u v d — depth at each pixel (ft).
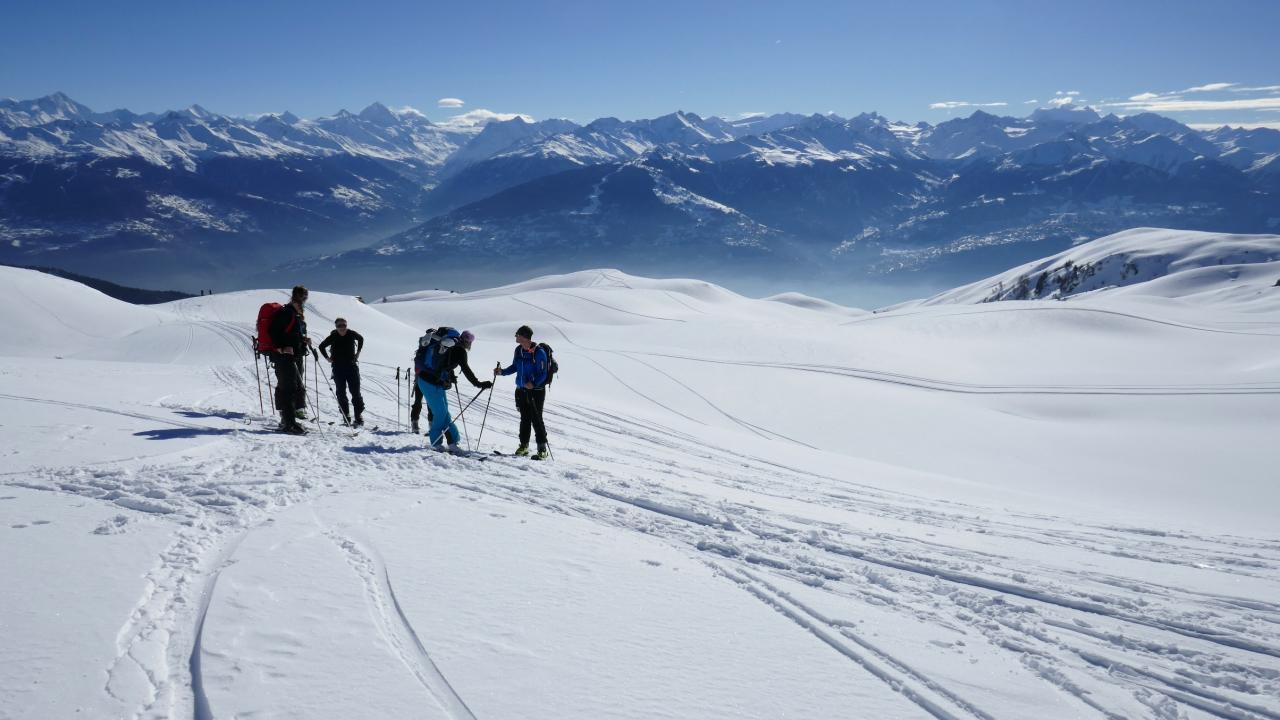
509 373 38.93
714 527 23.22
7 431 32.83
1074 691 12.01
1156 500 90.68
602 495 27.48
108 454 29.14
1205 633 15.01
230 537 18.49
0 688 10.07
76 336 264.52
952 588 17.67
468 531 19.89
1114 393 176.35
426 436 41.93
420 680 10.97
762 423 138.82
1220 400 164.76
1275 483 99.81
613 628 13.53
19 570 14.98
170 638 12.20
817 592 16.55
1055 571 20.01
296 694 10.30
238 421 40.96
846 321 404.16
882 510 32.83
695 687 11.30
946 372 208.44
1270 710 11.61
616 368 182.29
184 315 366.22
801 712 10.67
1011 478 106.11
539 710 10.22
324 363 93.71
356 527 19.75
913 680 12.05
